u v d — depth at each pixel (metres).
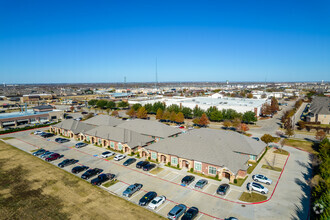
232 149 50.31
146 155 54.53
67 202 33.97
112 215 30.47
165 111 107.06
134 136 59.84
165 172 44.81
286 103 172.12
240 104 112.38
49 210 31.91
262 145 54.47
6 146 63.22
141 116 104.44
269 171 45.31
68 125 74.31
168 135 63.44
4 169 46.69
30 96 186.50
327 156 43.09
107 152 55.59
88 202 33.97
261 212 31.22
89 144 64.75
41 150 57.31
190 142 49.31
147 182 40.50
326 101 111.50
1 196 35.84
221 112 98.50
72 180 41.69
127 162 48.66
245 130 77.25
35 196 35.84
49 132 80.31
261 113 116.06
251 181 40.72
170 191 37.22
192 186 38.84
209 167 42.88
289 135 70.44
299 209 31.91
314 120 94.56
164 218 29.97
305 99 197.25
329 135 77.06
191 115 105.94
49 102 183.75
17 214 31.00
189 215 29.23
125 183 40.25
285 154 55.91
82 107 155.50
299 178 42.06
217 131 57.16
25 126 90.69
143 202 32.94
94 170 43.91
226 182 40.28
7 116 94.25
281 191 37.09
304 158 53.06
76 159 52.59
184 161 46.88
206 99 137.38
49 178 42.47
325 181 32.22
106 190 37.81
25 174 44.25
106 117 81.00
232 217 29.11
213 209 31.98
